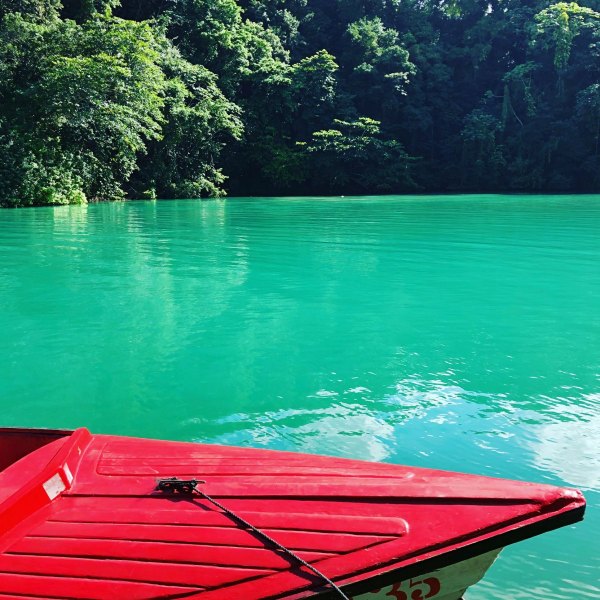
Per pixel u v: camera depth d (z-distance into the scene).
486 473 3.56
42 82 23.58
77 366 5.35
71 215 19.73
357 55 40.47
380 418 4.31
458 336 6.17
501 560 2.78
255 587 1.84
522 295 7.94
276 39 38.53
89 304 7.39
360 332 6.31
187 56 34.22
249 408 4.48
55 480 2.24
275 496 2.18
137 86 25.30
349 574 1.87
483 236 14.10
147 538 2.01
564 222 17.50
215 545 1.97
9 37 24.30
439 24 45.19
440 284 8.59
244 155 35.59
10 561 1.94
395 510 2.08
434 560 1.90
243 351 5.72
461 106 41.91
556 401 4.59
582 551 2.84
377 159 37.38
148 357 5.56
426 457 3.76
